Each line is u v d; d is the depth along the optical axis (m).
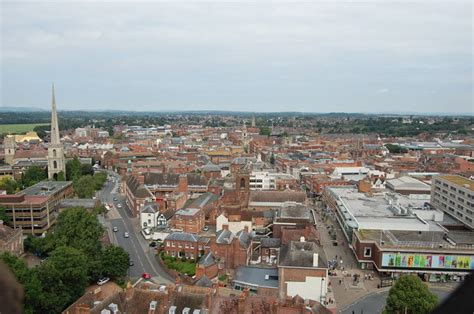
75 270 93.69
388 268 121.50
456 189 173.25
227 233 126.62
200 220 151.75
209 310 75.12
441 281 121.38
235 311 75.56
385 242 126.31
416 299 85.50
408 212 152.25
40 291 86.12
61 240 121.12
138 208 181.50
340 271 126.81
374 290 113.56
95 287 106.69
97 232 125.38
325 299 99.06
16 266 86.88
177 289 81.19
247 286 101.12
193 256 127.56
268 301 77.06
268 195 176.25
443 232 136.38
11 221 151.25
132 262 127.75
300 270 99.06
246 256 118.50
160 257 129.38
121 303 77.88
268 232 147.62
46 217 158.38
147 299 77.69
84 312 72.19
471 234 137.88
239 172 169.75
